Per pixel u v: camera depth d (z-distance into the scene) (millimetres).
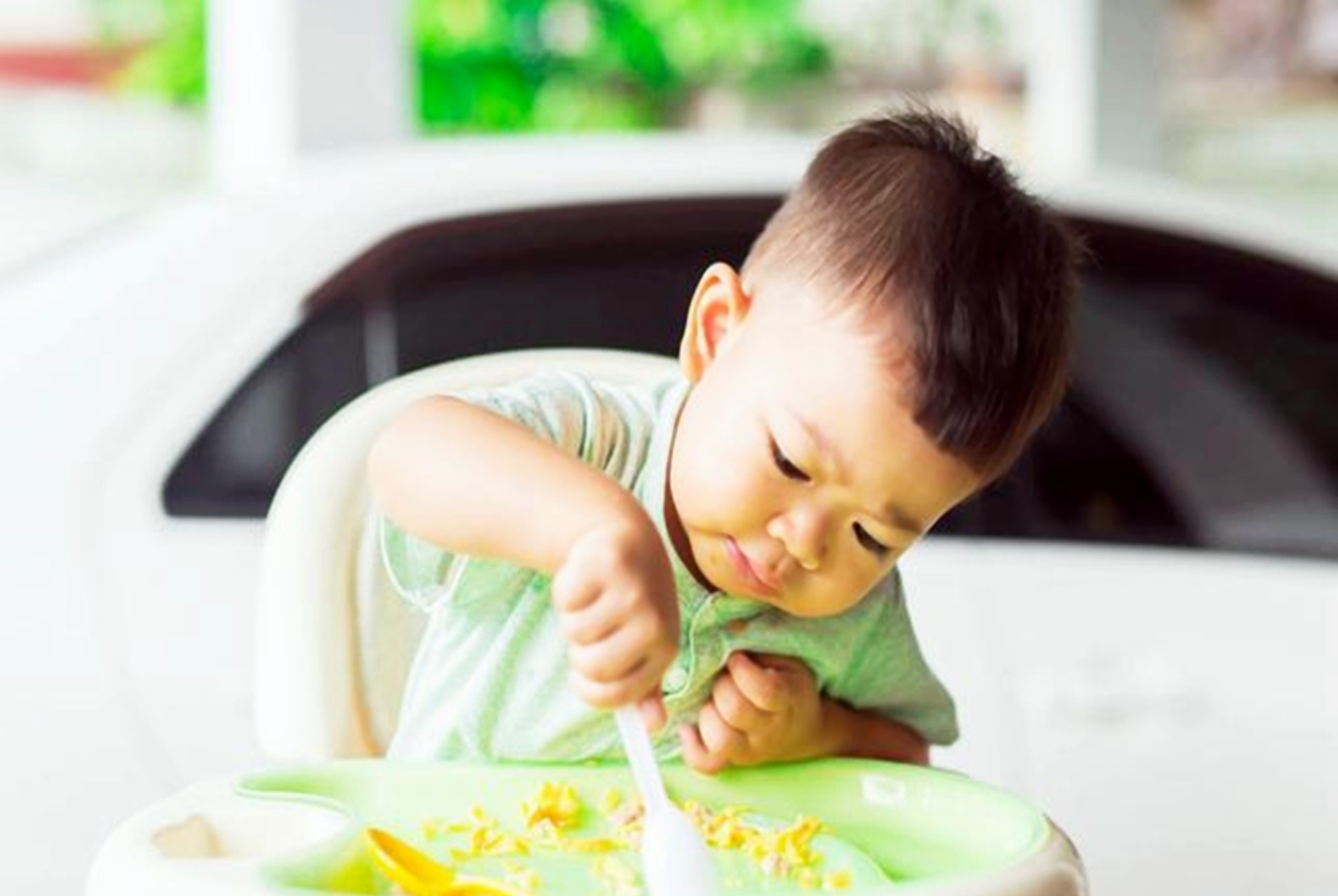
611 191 3570
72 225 9469
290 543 1950
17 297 3402
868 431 1579
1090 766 3473
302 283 3344
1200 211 4133
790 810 1792
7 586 3062
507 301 3449
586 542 1417
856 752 1905
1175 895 3469
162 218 3568
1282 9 9828
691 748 1786
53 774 2957
